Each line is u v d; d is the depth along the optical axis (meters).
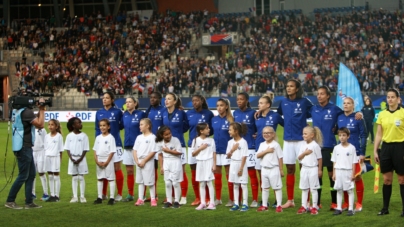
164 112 11.13
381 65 37.91
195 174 10.55
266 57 40.78
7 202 10.09
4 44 47.72
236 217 9.15
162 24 47.88
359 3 47.53
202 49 45.59
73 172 10.75
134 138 11.03
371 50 39.97
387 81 35.84
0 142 24.31
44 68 43.66
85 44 46.34
